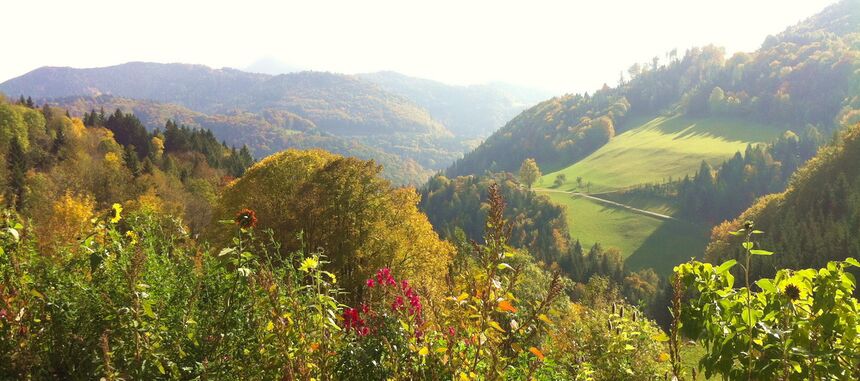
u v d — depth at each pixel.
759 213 91.31
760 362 2.61
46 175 57.62
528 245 121.56
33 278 3.30
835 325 2.53
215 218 26.31
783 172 150.38
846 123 172.12
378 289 3.75
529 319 2.78
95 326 3.14
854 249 63.44
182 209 49.19
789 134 169.88
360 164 24.38
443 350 2.88
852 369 2.43
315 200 22.66
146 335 2.93
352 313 3.63
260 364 3.01
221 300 3.33
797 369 2.53
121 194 60.47
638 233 133.38
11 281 3.12
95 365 2.89
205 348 3.09
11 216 3.53
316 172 24.48
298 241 21.09
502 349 2.85
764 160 153.00
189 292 3.43
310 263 3.47
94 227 3.67
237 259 3.26
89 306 3.20
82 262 3.43
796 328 2.60
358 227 22.50
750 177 144.88
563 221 132.50
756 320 2.69
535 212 140.88
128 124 109.31
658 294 63.25
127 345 2.95
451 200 157.12
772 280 2.75
